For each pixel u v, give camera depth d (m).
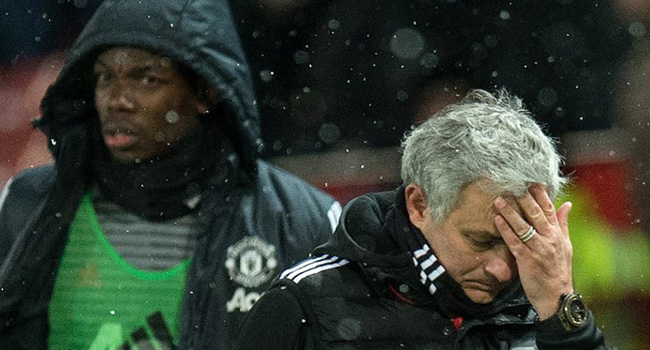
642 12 20.20
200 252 12.66
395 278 10.20
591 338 9.83
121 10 12.87
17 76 24.30
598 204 20.23
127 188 12.95
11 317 12.71
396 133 22.08
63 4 24.42
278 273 12.59
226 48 13.14
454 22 21.47
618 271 19.78
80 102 13.30
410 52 21.91
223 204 12.91
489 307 10.28
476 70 21.52
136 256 12.82
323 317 10.17
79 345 12.66
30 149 23.19
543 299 9.88
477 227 9.70
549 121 20.95
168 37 12.77
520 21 21.06
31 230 12.88
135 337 12.58
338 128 22.52
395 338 10.21
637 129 20.20
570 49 20.81
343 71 22.44
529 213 9.74
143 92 12.80
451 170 9.66
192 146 12.95
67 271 12.88
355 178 22.11
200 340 12.31
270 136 22.94
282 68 22.81
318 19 22.50
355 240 10.45
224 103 13.12
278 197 13.11
